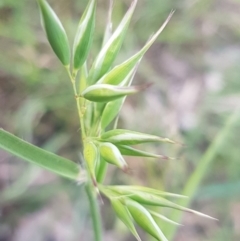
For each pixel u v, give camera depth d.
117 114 0.06
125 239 0.13
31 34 0.14
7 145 0.05
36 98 0.14
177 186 0.13
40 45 0.14
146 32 0.15
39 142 0.14
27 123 0.13
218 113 0.14
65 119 0.14
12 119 0.14
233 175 0.13
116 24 0.14
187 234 0.13
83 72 0.05
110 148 0.05
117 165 0.05
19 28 0.14
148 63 0.15
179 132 0.14
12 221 0.13
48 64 0.14
